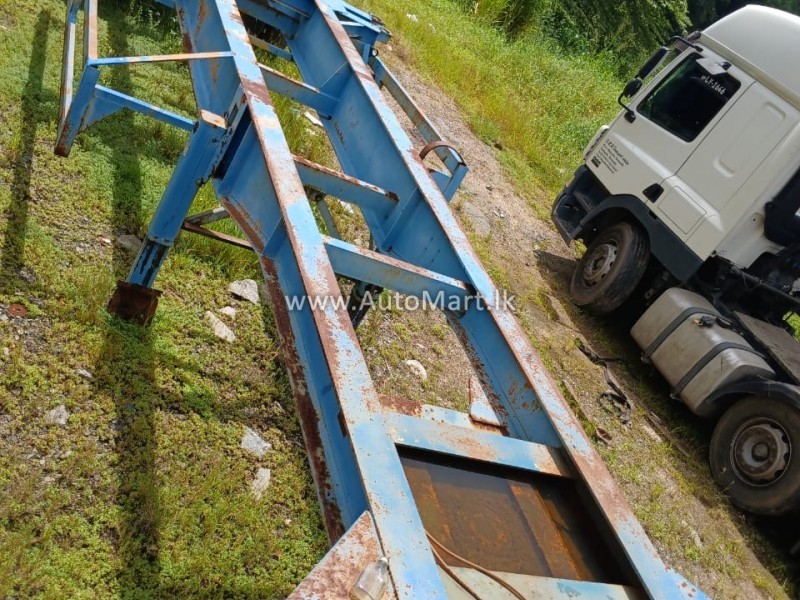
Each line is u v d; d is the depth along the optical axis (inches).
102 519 97.3
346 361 70.7
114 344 120.3
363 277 93.3
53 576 88.4
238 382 131.7
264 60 242.8
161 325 130.4
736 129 227.9
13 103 155.0
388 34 177.9
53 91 166.1
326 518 66.0
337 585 51.8
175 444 113.0
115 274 133.7
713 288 235.8
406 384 164.6
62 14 198.5
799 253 224.4
